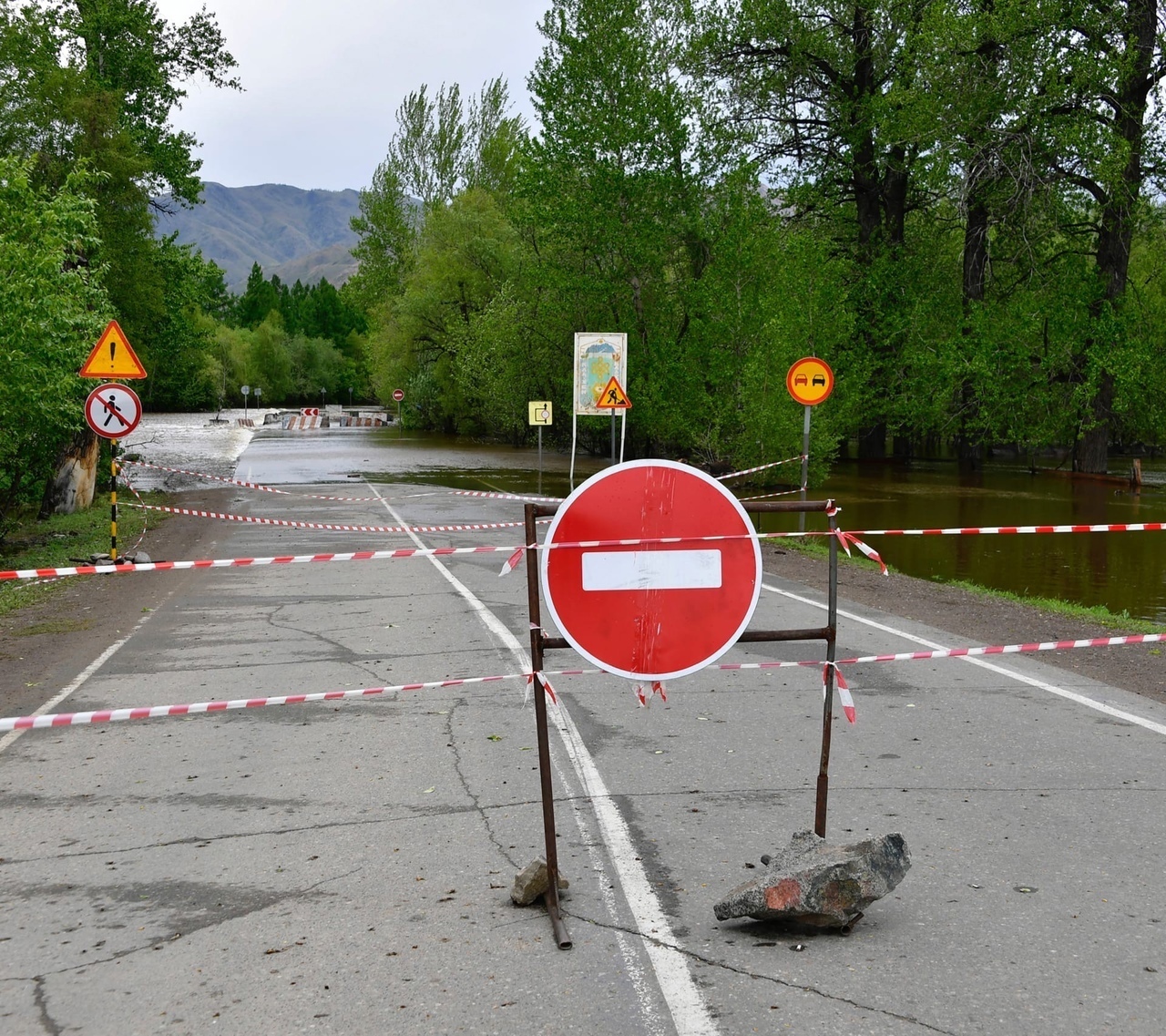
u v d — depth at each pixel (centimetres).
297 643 1009
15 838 523
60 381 1692
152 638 1054
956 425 4459
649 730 705
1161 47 3509
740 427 3303
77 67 3462
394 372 7669
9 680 876
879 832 514
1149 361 3766
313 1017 351
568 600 434
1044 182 3672
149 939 412
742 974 375
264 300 17612
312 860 488
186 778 614
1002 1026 339
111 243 3362
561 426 5462
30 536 1980
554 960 387
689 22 4088
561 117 3822
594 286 4031
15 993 372
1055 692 820
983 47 3634
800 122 4656
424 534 1995
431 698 797
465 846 502
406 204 8462
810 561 1759
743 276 3388
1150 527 807
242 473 3841
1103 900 438
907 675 879
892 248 4778
